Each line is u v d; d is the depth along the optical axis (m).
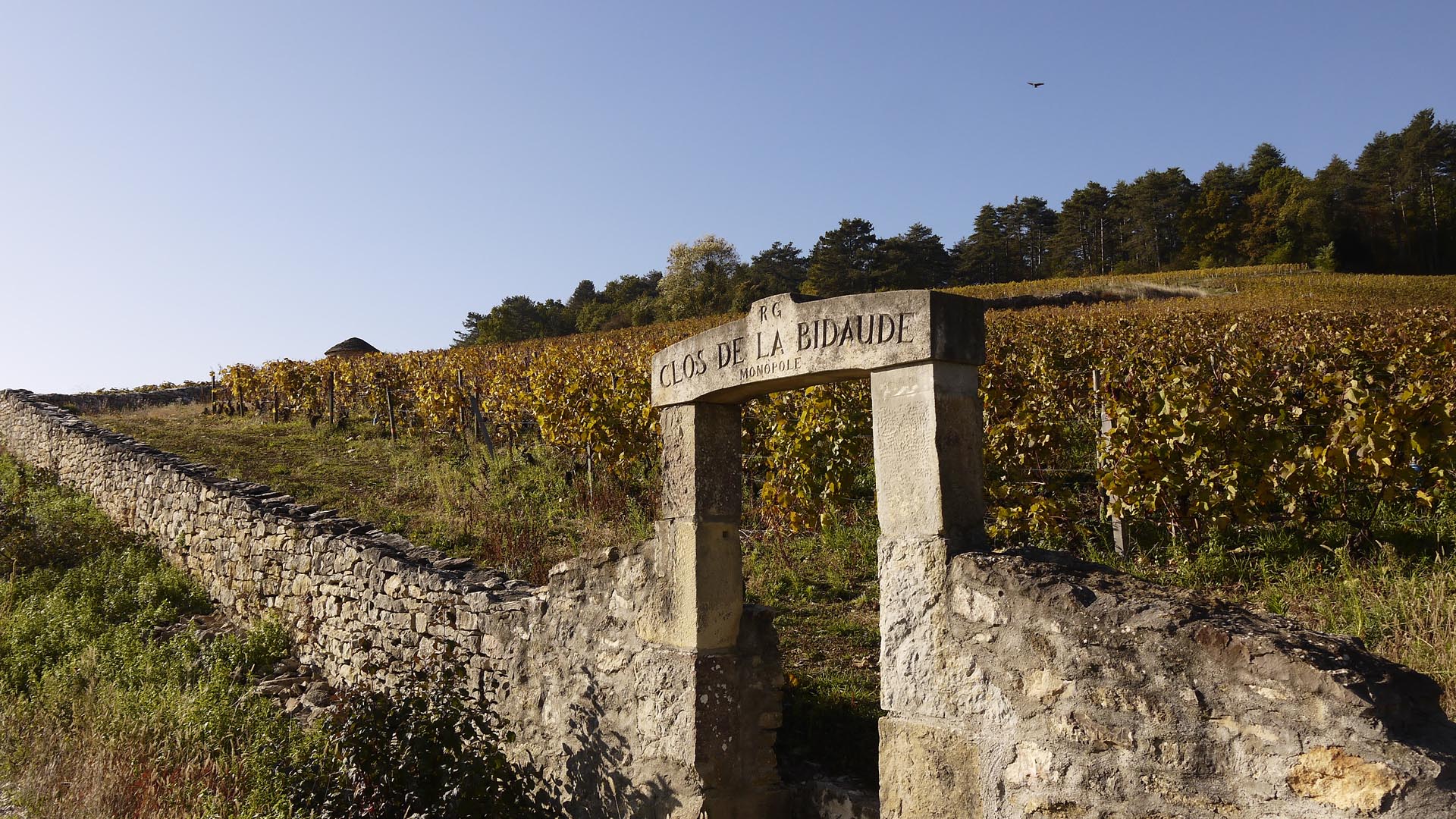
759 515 9.67
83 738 6.46
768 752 4.56
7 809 5.64
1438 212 67.06
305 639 8.14
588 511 10.29
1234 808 2.60
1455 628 4.91
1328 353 10.26
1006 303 42.28
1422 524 6.89
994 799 3.17
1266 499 6.82
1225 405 7.28
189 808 5.70
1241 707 2.61
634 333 35.00
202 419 20.53
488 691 5.91
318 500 11.62
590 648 5.11
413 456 14.10
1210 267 69.44
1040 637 3.07
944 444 3.38
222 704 6.95
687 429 4.58
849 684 5.70
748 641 4.59
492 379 14.88
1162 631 2.78
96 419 20.22
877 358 3.54
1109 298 43.47
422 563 7.08
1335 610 5.68
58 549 11.32
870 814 4.19
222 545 9.78
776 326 4.00
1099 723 2.91
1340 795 2.39
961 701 3.30
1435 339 9.78
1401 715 2.42
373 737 5.14
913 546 3.46
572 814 5.10
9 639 8.64
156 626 9.21
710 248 77.00
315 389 18.36
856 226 68.88
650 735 4.62
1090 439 10.27
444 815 4.86
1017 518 7.82
